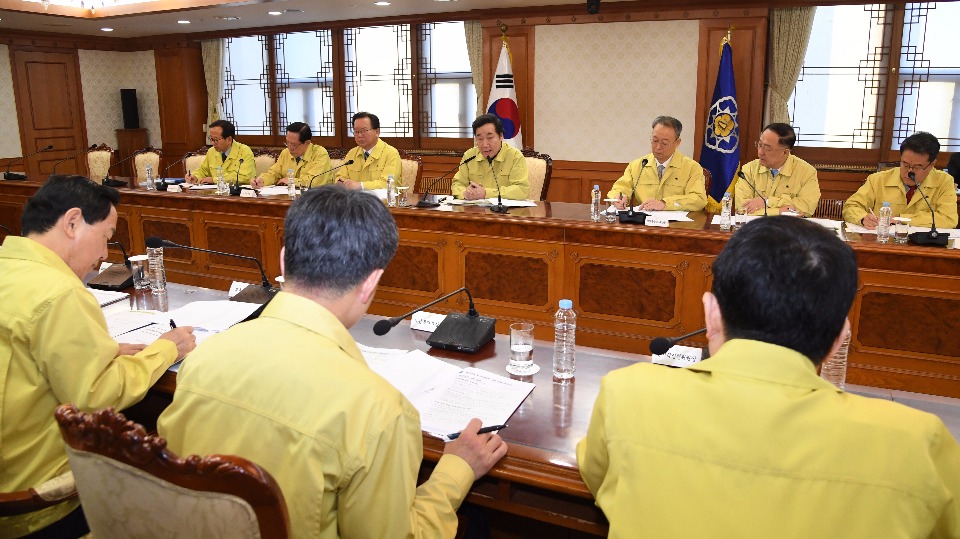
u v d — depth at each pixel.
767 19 5.75
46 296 1.51
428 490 1.16
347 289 1.12
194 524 0.93
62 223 1.66
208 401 1.06
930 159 3.45
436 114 7.31
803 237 0.87
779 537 0.80
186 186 4.95
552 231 3.44
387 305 3.93
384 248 1.14
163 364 1.66
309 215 1.10
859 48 5.68
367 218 1.12
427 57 7.21
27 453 1.57
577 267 3.43
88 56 8.73
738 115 5.95
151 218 4.64
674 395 0.90
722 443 0.85
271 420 1.01
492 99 6.54
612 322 3.42
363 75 7.54
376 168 5.31
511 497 1.36
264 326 1.10
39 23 7.36
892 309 2.89
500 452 1.28
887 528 0.78
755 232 0.89
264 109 8.18
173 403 1.11
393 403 1.03
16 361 1.53
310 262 1.10
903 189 3.72
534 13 6.44
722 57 5.75
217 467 0.88
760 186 4.10
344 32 7.50
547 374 1.68
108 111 9.06
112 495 0.98
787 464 0.82
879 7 5.56
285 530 0.91
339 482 0.99
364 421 0.99
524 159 4.66
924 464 0.79
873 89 5.70
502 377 1.63
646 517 0.87
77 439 0.97
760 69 5.82
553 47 6.47
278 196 4.41
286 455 1.01
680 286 3.24
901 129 5.68
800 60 5.75
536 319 3.57
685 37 5.99
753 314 0.87
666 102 6.18
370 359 1.73
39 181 5.29
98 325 1.56
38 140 8.38
